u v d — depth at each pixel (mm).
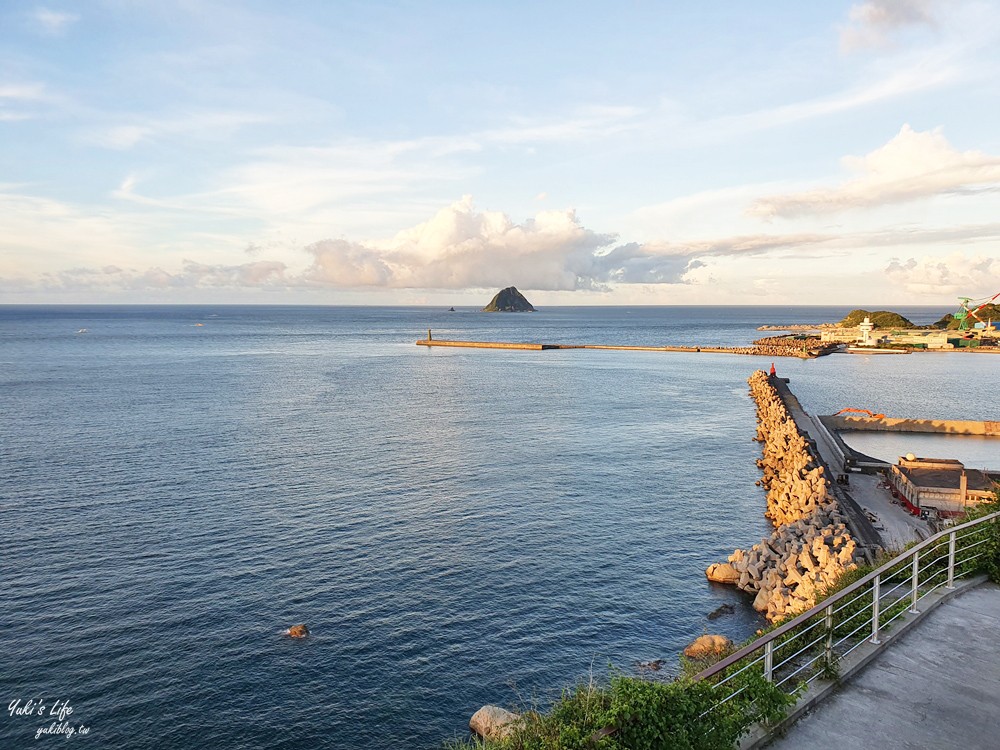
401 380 114750
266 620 27766
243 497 44094
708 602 29891
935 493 39000
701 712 8906
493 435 65875
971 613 13266
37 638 26188
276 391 98562
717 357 165000
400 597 29938
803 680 10875
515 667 24750
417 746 20688
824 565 26875
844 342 193000
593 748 8281
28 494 44500
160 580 31281
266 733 21172
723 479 50188
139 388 100125
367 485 47219
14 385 102312
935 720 9812
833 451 55375
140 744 20609
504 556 34656
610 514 41625
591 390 102000
